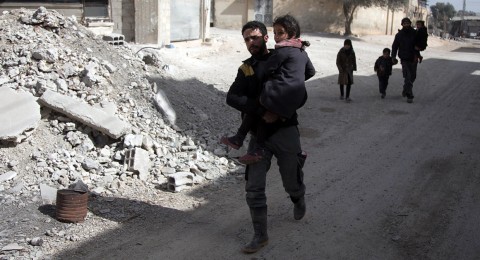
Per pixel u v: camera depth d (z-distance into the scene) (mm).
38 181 5277
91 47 7754
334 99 11742
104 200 5105
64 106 6012
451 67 19688
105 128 5945
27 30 7371
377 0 30688
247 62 4070
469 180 6230
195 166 6059
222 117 7902
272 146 4129
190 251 4207
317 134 8508
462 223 4910
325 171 6484
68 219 4551
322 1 30969
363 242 4461
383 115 10242
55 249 4109
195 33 17562
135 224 4660
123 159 5887
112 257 4039
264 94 3830
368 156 7230
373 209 5227
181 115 7270
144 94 7234
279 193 5660
